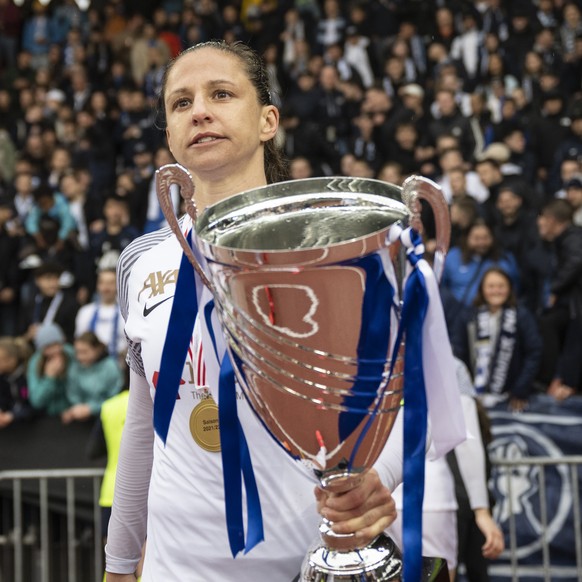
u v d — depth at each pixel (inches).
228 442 63.9
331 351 55.1
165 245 74.4
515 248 281.9
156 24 519.8
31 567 216.2
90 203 369.4
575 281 247.0
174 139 71.3
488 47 432.1
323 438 57.3
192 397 70.5
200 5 516.1
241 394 69.2
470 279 252.2
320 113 424.2
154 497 72.6
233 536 64.1
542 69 415.2
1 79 503.5
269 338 55.3
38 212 364.2
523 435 209.3
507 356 214.8
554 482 199.5
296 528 69.9
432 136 374.3
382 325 55.2
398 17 471.8
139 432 77.5
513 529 187.9
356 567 60.6
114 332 274.1
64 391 233.8
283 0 496.7
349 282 54.0
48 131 441.4
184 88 70.7
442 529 138.3
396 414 58.0
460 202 268.1
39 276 312.7
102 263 334.0
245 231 60.6
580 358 243.9
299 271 53.6
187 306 65.6
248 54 72.6
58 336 239.3
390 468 65.5
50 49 538.9
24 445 231.8
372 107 391.5
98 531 200.7
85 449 228.2
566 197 292.7
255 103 71.6
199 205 72.8
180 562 70.9
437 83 403.5
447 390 57.7
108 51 516.7
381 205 60.5
